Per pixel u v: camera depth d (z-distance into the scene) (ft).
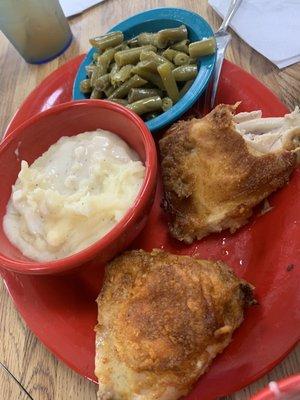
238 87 0.86
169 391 0.58
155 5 1.14
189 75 0.86
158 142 0.83
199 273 0.62
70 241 0.73
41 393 0.68
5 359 0.73
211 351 0.59
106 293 0.68
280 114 0.80
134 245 0.78
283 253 0.66
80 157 0.79
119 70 0.91
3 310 0.78
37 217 0.75
